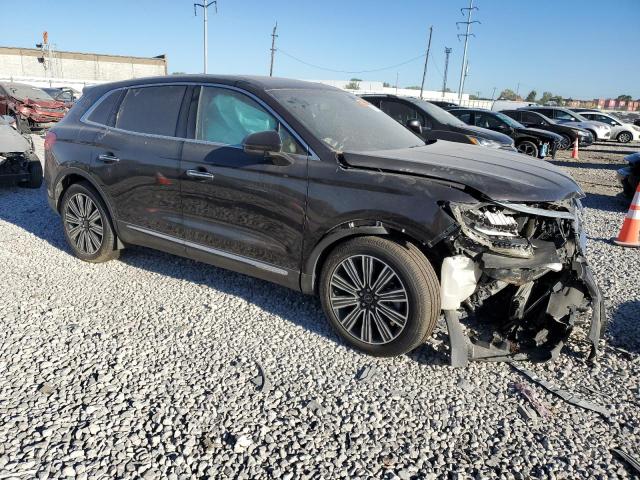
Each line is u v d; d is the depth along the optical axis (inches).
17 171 314.5
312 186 135.1
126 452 97.7
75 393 114.8
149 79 180.4
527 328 140.6
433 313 123.9
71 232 197.9
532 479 95.0
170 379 121.8
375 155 132.8
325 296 138.9
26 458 94.7
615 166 610.9
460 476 94.7
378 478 93.7
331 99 166.2
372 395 118.0
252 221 147.3
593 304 129.0
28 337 138.7
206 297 168.1
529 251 120.7
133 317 152.9
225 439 102.5
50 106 713.0
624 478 95.7
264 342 140.4
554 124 768.9
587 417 112.8
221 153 152.3
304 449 100.3
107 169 179.2
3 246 213.6
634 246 241.8
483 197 118.6
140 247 216.4
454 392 120.3
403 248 124.3
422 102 416.5
